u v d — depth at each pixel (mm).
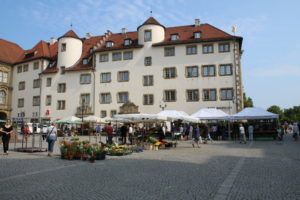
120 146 17047
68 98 47375
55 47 55500
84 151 13156
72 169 10289
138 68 43469
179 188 7207
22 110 52125
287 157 13953
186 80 40906
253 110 29391
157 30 43656
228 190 6984
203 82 40094
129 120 23781
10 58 55625
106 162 12352
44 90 49500
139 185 7555
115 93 44219
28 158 13586
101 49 45719
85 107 45219
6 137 15102
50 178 8516
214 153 16297
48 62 52031
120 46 45406
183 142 27391
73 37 49438
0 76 53125
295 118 123750
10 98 54094
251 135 28906
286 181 8070
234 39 39594
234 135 30578
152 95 42125
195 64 40812
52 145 14672
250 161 12508
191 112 39969
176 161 12633
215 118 29547
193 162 12258
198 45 41094
